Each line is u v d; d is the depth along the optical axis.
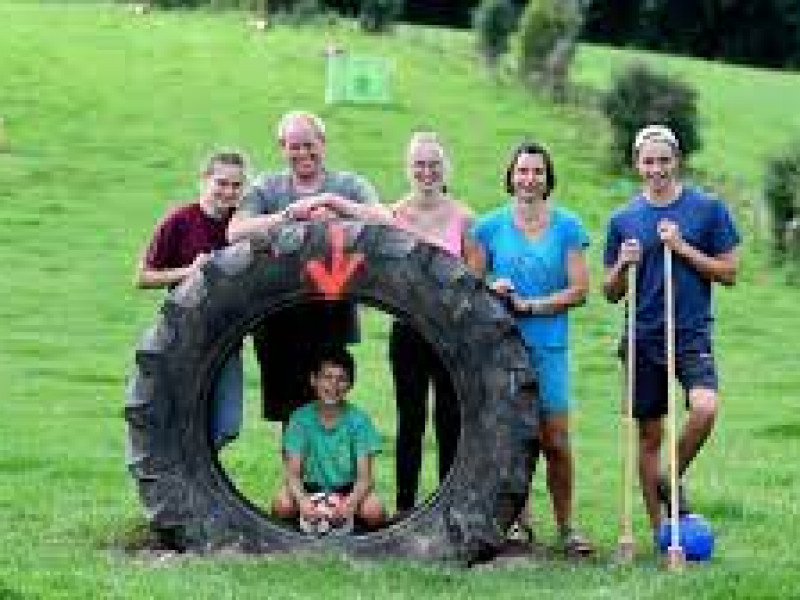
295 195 14.38
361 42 69.56
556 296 14.03
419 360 14.27
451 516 13.52
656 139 13.95
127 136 51.38
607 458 21.09
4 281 34.44
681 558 13.43
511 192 14.27
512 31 68.38
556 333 14.09
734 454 21.55
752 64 100.31
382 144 52.91
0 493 17.17
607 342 32.03
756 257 42.53
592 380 28.08
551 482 14.24
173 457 13.78
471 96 60.94
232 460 19.06
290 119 14.30
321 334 14.62
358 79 58.25
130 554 13.89
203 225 14.65
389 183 48.44
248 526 13.68
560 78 63.19
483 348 13.62
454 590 12.59
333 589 12.49
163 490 13.73
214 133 52.62
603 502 17.53
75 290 33.97
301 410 14.23
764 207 44.09
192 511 13.69
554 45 64.38
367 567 13.12
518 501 13.59
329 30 72.19
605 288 14.24
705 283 14.04
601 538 15.09
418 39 72.50
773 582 12.65
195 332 13.82
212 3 74.81
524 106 60.31
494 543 13.52
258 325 13.92
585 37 101.00
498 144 54.47
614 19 102.88
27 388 24.64
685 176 51.34
